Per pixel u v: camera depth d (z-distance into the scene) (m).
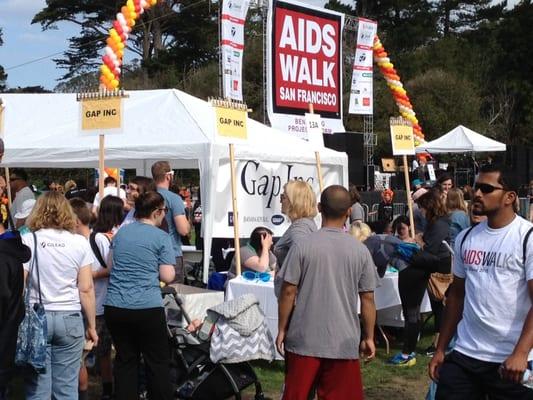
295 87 14.67
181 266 6.96
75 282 4.59
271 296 6.61
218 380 5.42
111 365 5.84
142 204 5.10
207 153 8.34
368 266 4.26
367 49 16.30
